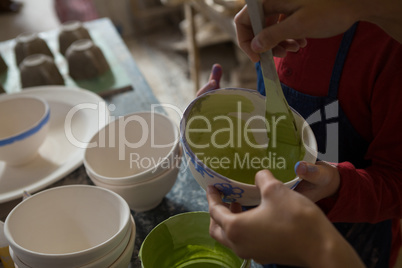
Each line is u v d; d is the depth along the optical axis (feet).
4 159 2.79
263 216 1.38
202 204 2.56
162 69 9.37
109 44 4.59
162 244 2.04
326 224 1.34
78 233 2.20
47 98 3.51
